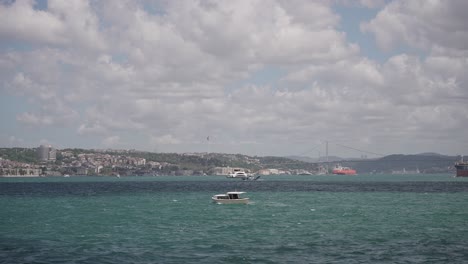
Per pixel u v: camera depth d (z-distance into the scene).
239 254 62.06
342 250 64.25
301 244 68.50
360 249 64.81
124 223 91.31
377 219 96.94
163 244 68.88
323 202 143.50
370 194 186.38
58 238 74.12
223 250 64.56
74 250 64.75
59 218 99.81
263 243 69.44
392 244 68.12
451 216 101.75
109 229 83.38
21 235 77.06
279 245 67.81
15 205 134.25
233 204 134.38
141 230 82.12
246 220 96.00
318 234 77.19
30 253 62.84
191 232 79.75
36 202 145.62
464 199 156.38
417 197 167.62
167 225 88.50
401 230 81.06
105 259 59.47
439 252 62.56
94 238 74.00
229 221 94.38
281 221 94.19
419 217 100.19
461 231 79.69
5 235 77.12
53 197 169.88
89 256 61.09
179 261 58.41
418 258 59.38
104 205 133.00
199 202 142.62
